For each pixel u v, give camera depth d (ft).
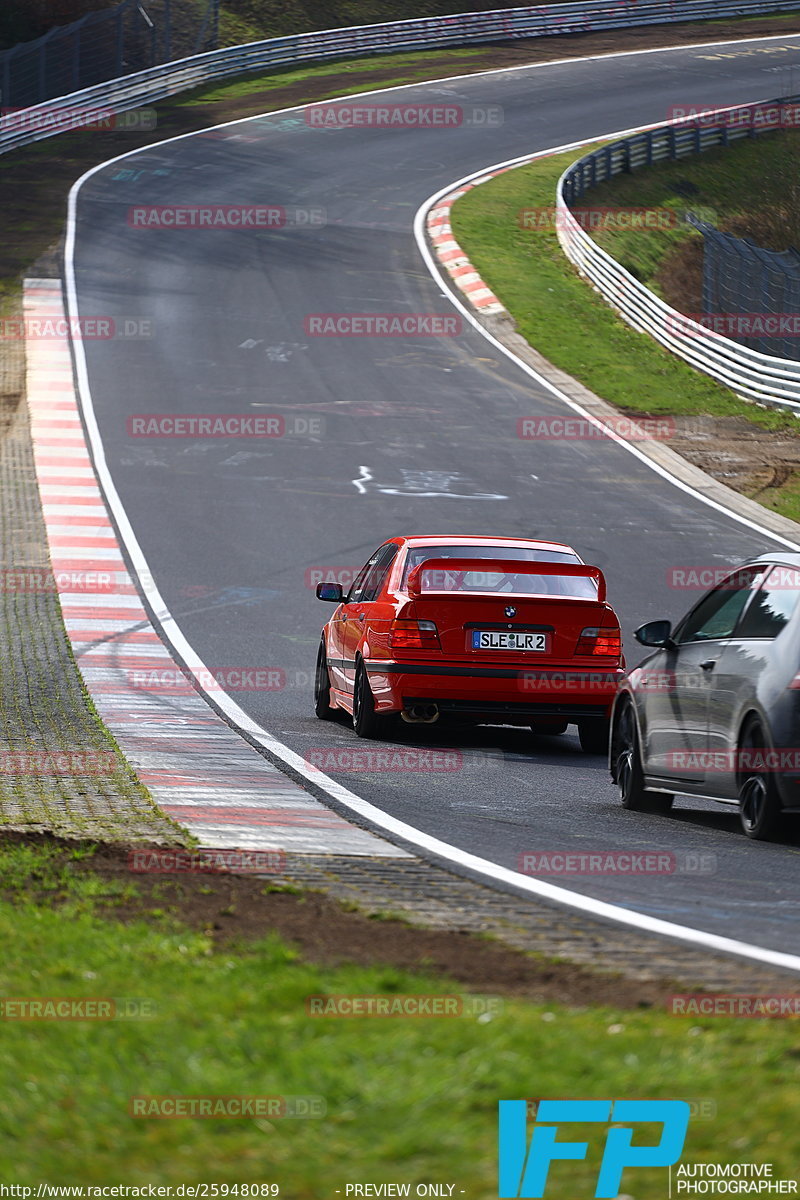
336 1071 43.65
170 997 52.95
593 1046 46.96
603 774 137.08
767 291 485.56
